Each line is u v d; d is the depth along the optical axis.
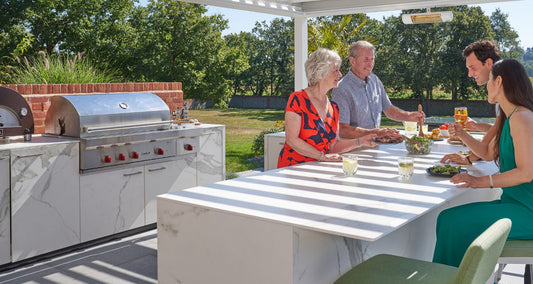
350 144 3.54
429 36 13.95
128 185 4.68
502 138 2.59
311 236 2.04
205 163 5.45
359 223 1.92
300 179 2.76
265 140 5.12
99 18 15.35
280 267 1.99
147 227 4.97
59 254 4.25
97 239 4.56
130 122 4.65
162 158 4.95
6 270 3.89
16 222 3.89
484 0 4.85
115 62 15.69
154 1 16.44
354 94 4.13
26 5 13.98
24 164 3.91
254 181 2.73
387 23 14.62
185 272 2.35
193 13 16.89
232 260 2.15
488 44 3.66
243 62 17.00
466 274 1.67
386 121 14.70
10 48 13.61
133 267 3.96
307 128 3.39
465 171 2.91
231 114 16.86
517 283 3.64
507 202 2.55
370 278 2.08
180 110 5.66
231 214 2.12
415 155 3.56
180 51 16.86
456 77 13.61
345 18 12.69
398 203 2.23
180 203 2.31
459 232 2.46
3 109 4.01
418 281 2.05
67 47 14.75
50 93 4.92
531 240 2.43
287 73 16.62
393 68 14.52
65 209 4.20
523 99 2.49
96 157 4.37
